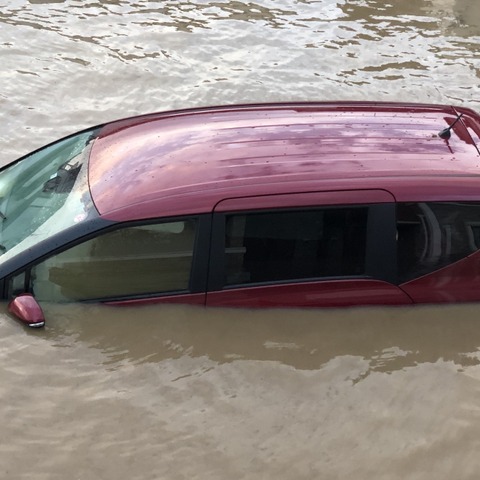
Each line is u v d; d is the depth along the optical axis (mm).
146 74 9109
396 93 8953
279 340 4555
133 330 4535
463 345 4617
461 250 4590
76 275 4496
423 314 4688
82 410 4199
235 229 4395
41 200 4742
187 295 4531
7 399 4234
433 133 4863
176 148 4695
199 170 4496
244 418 4199
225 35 10156
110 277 4520
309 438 4117
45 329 4520
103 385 4328
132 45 9742
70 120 8148
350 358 4523
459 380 4469
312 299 4582
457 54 9969
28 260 4422
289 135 4762
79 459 3969
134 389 4316
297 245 4461
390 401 4344
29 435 4070
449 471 4008
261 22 10578
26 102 8383
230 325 4562
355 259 4531
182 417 4188
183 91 8828
